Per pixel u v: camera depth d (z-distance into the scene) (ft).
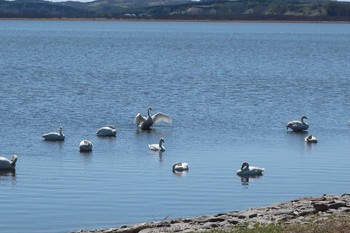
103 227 83.15
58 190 101.65
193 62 375.86
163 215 88.94
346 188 104.99
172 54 444.96
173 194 99.81
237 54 454.40
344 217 71.67
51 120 167.22
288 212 76.89
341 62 394.11
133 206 93.09
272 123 169.07
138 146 139.03
